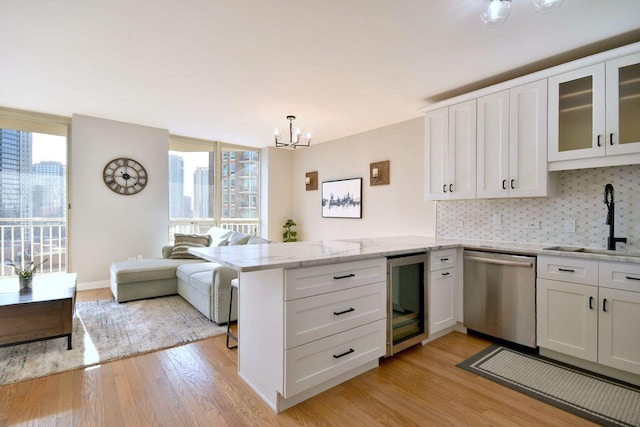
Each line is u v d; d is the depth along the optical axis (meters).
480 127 2.95
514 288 2.57
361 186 4.89
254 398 1.92
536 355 2.49
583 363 2.27
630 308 2.02
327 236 5.54
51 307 2.45
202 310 3.35
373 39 2.26
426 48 2.38
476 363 2.36
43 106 3.87
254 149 6.27
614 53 2.19
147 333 2.88
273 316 1.84
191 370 2.25
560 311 2.33
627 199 2.40
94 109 3.97
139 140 4.70
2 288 2.85
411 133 4.21
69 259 4.45
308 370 1.86
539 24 2.05
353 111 3.89
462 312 2.94
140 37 2.26
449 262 2.89
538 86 2.59
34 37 2.26
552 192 2.65
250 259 1.83
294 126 4.61
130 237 4.67
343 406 1.84
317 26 2.10
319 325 1.91
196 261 4.41
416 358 2.45
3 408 1.79
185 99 3.55
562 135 2.48
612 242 2.40
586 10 1.90
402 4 1.86
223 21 2.05
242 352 2.15
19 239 4.38
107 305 3.68
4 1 1.84
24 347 2.56
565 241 2.71
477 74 2.84
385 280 2.33
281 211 6.27
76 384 2.05
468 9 1.92
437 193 3.29
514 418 1.73
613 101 2.23
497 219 3.17
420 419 1.73
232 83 3.07
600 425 1.67
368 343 2.21
